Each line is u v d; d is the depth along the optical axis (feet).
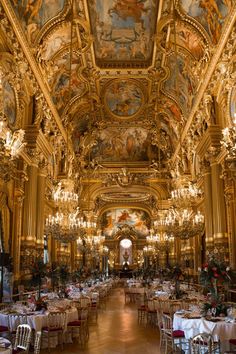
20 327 22.18
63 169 71.46
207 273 27.89
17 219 46.14
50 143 59.36
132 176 93.97
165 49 57.31
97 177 94.48
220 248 46.80
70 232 48.01
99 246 119.75
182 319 27.17
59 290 46.73
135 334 37.96
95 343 33.58
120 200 125.18
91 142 87.76
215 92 49.57
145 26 55.88
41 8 46.80
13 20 40.22
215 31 46.70
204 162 53.06
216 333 24.36
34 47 48.01
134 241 163.12
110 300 78.69
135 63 64.39
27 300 37.45
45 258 65.36
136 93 73.67
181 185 70.33
